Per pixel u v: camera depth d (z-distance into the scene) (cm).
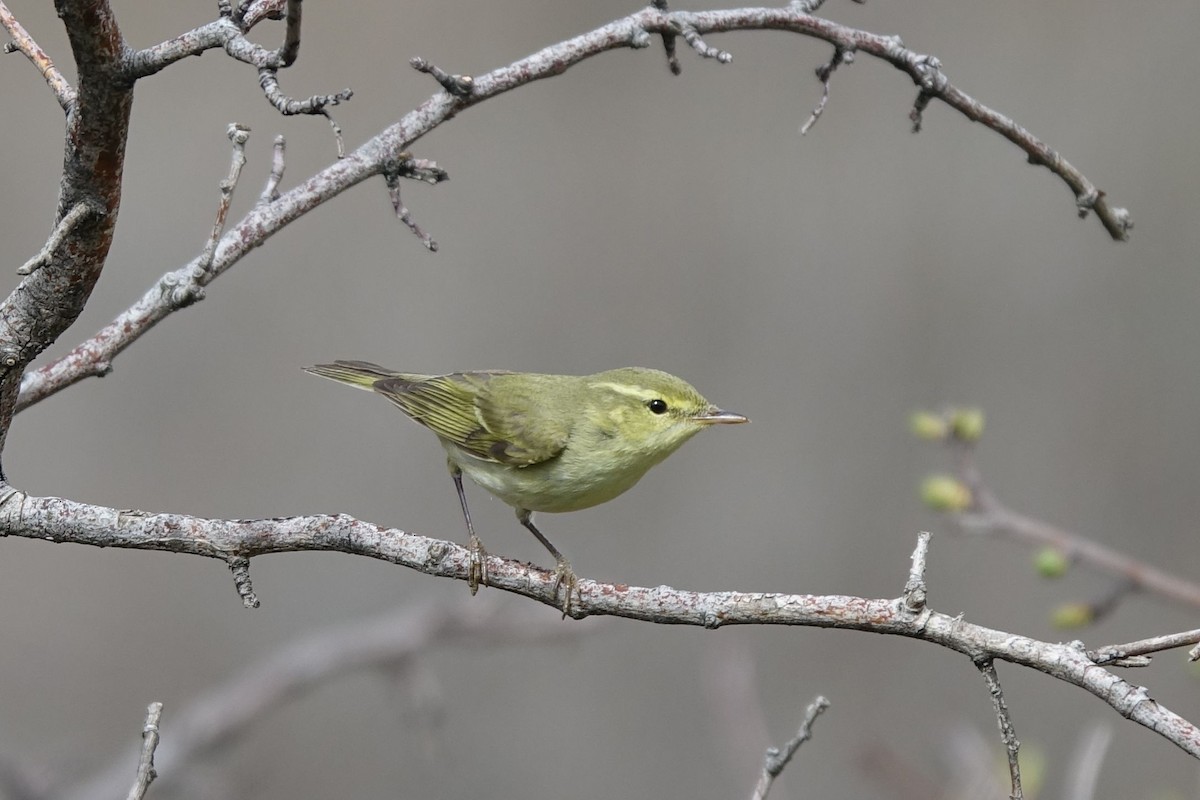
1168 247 1495
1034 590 1451
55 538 576
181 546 573
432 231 1577
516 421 870
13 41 543
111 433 1514
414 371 1537
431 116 674
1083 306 1509
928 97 727
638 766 1463
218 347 1546
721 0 1571
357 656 1165
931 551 1474
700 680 1486
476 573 623
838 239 1552
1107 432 1474
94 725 1452
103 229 554
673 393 877
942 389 1509
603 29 696
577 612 599
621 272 1565
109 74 509
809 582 1482
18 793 1111
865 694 1438
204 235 1517
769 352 1539
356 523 596
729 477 1523
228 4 530
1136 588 808
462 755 1473
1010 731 516
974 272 1529
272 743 1465
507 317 1552
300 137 1559
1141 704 490
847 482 1504
